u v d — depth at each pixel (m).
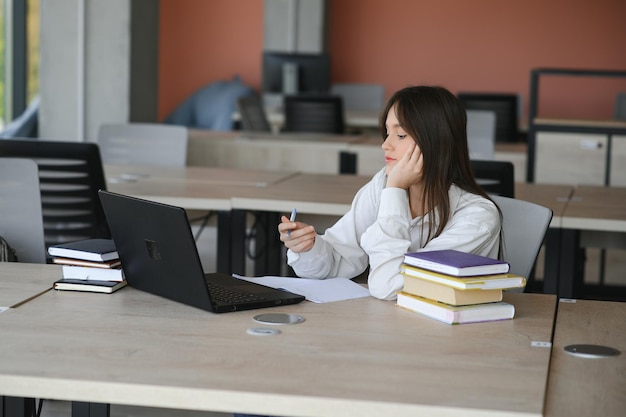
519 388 1.79
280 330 2.15
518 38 11.70
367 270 3.16
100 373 1.82
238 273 4.09
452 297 2.25
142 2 7.53
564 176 6.07
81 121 7.41
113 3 7.32
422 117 2.59
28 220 3.61
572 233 3.87
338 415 1.71
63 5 7.34
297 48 11.34
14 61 11.43
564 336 2.20
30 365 1.86
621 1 11.43
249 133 7.35
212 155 6.74
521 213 3.02
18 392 1.79
